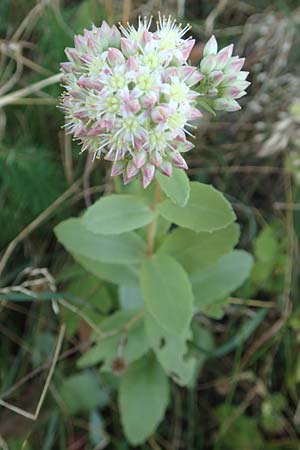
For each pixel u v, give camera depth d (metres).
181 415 0.46
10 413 0.44
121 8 0.49
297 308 0.46
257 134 0.49
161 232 0.41
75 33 0.48
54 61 0.48
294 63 0.49
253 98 0.49
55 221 0.48
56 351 0.42
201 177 0.49
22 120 0.49
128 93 0.32
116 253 0.40
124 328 0.42
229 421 0.46
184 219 0.36
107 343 0.42
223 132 0.49
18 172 0.46
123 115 0.32
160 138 0.33
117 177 0.44
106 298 0.45
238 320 0.47
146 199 0.37
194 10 0.51
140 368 0.43
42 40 0.48
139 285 0.42
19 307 0.47
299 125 0.47
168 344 0.40
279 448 0.45
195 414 0.46
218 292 0.41
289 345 0.46
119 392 0.43
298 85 0.48
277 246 0.47
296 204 0.48
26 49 0.49
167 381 0.43
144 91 0.32
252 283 0.47
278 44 0.48
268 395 0.46
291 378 0.46
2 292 0.43
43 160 0.47
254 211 0.49
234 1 0.50
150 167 0.33
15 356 0.46
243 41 0.49
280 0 0.50
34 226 0.45
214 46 0.35
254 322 0.45
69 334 0.44
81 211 0.48
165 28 0.34
